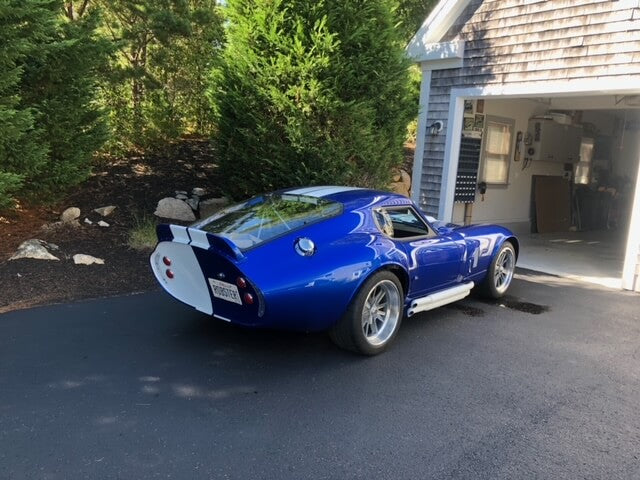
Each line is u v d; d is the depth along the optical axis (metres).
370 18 6.81
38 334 4.07
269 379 3.47
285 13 6.58
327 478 2.46
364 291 3.74
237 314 3.55
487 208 9.95
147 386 3.31
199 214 8.23
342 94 6.75
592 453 2.71
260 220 3.92
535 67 7.42
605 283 6.70
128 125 9.89
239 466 2.52
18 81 5.85
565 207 11.55
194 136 11.61
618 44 6.52
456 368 3.76
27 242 6.14
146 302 4.97
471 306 5.40
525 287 6.32
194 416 2.97
